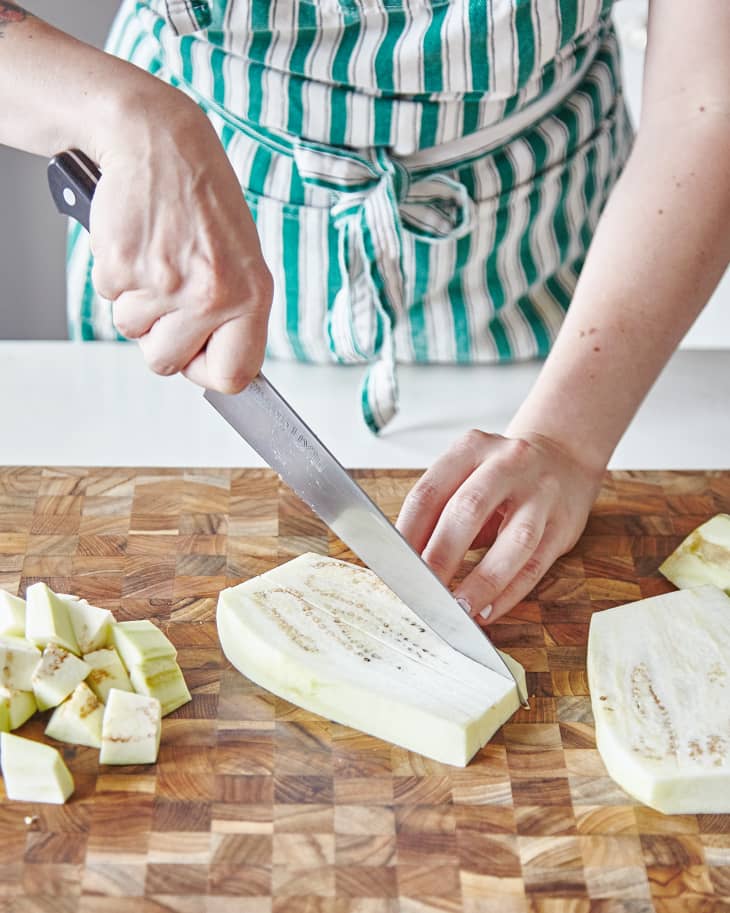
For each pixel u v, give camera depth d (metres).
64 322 2.44
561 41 1.29
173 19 1.21
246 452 1.36
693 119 1.27
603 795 0.98
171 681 1.04
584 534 1.25
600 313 1.25
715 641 1.10
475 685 1.04
